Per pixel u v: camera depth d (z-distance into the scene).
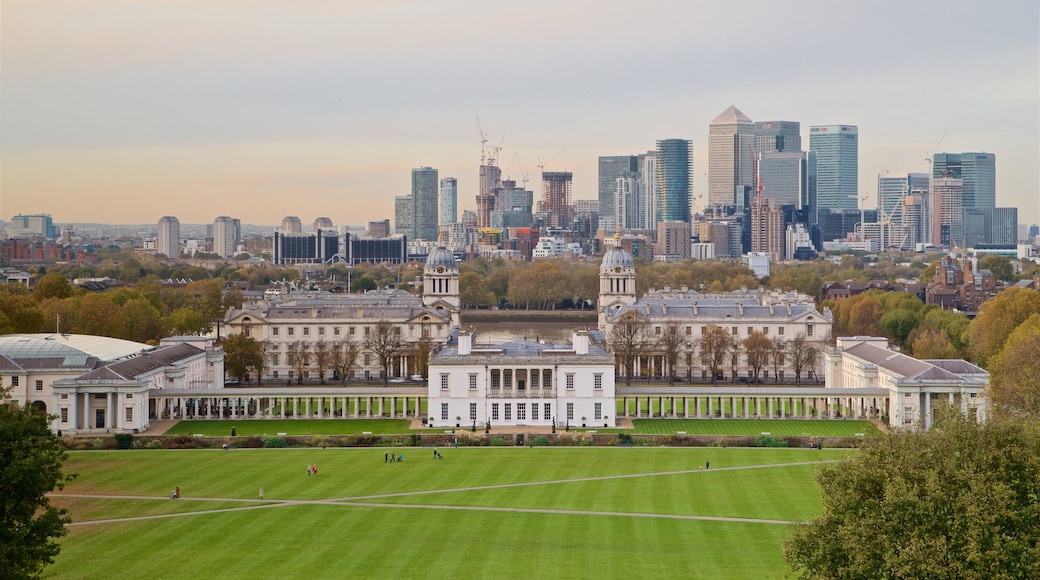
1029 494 194.88
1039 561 177.38
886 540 183.88
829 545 192.12
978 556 175.88
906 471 193.12
